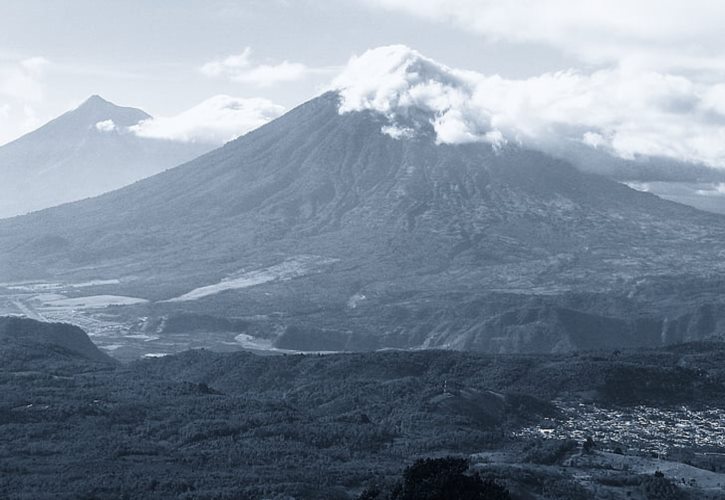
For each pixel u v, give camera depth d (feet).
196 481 572.51
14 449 618.85
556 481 590.14
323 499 552.41
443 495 494.59
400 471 610.65
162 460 614.34
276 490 554.46
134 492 550.36
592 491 584.40
